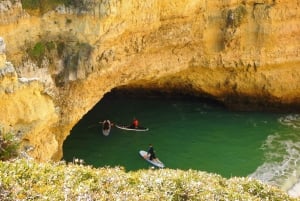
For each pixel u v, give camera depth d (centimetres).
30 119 2244
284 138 3469
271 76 3672
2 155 1705
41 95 2348
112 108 3797
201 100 3988
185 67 3438
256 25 3466
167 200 1301
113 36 2806
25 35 2586
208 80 3716
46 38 2675
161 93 3938
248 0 3388
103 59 2836
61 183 1252
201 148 3306
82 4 2662
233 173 2992
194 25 3281
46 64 2658
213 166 3075
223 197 1420
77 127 3447
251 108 3856
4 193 1123
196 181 1470
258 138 3472
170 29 3175
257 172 3000
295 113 3862
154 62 3222
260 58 3562
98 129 3434
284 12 3478
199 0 3200
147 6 2919
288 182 2873
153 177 1425
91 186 1270
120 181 1341
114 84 3058
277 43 3544
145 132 3447
